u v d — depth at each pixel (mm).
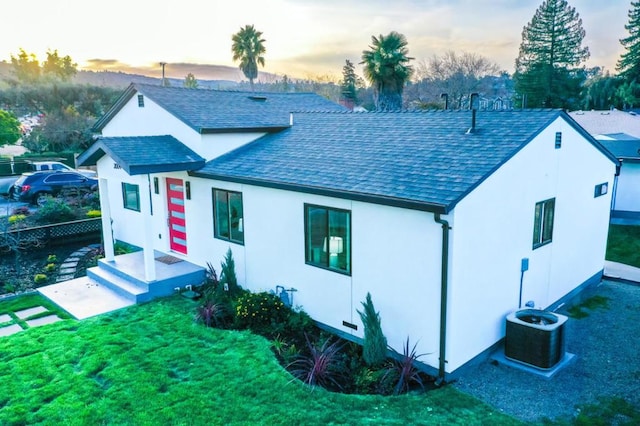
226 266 11273
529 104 48344
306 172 9867
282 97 17922
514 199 8688
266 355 8336
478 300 8133
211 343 8852
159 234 14312
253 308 9656
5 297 11648
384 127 11820
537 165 9281
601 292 12344
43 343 8883
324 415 6602
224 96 15852
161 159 11469
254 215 10836
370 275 8594
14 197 24766
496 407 7020
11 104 52906
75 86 54281
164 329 9492
